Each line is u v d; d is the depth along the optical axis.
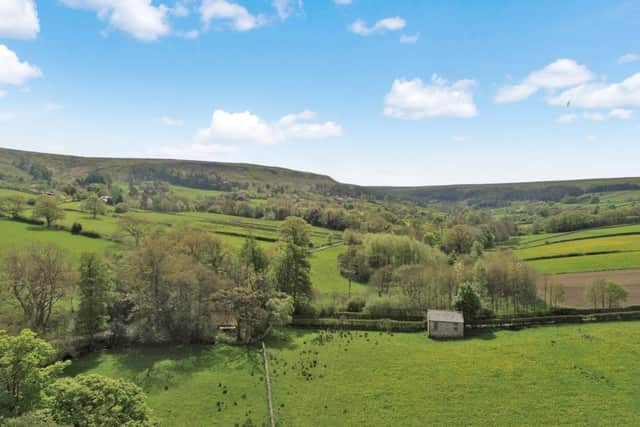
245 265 79.12
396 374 51.75
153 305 62.66
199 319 62.84
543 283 83.38
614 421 40.62
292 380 50.38
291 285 78.56
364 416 42.47
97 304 59.78
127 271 65.81
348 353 58.91
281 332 67.69
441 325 66.56
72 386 31.41
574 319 71.19
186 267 66.00
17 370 32.12
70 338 55.62
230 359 56.25
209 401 45.38
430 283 82.44
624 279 89.94
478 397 45.75
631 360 53.50
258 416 42.59
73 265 71.50
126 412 31.98
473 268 85.62
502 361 54.88
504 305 83.56
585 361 53.75
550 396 45.53
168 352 58.34
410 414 42.75
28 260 57.69
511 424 40.66
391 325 70.44
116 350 59.25
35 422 25.52
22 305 57.25
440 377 50.66
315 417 42.38
